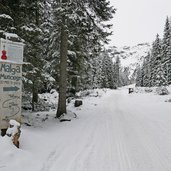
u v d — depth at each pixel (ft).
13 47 26.76
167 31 174.50
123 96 140.56
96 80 210.79
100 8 50.49
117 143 32.73
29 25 44.11
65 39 52.60
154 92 142.51
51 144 30.55
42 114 54.39
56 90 108.78
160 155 27.96
